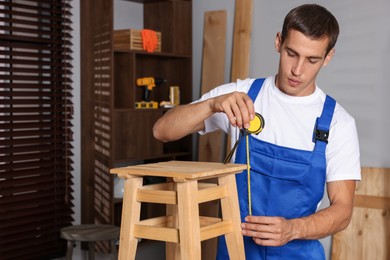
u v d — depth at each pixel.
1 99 3.14
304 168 1.66
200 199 1.27
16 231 3.17
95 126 3.51
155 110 3.53
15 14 3.14
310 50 1.49
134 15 3.79
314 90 1.71
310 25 1.48
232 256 1.37
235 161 1.73
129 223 1.32
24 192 3.34
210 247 3.43
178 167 1.33
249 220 1.40
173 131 1.60
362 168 3.02
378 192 2.97
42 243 3.30
